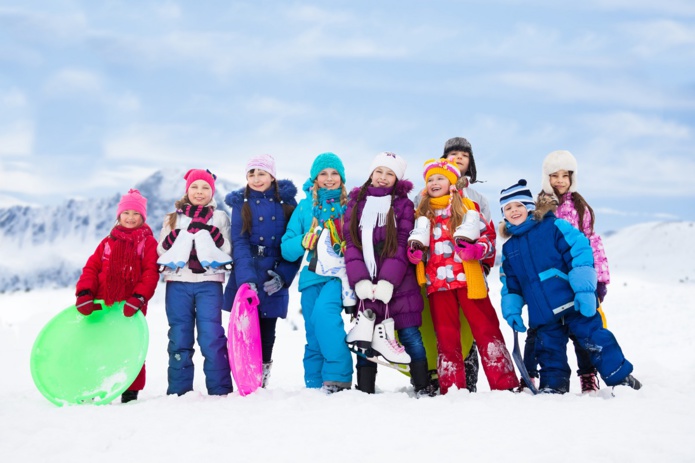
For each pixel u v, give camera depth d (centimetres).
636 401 407
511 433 342
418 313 498
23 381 695
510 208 506
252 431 367
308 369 529
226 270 545
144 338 504
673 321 1220
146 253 532
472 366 528
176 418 403
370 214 504
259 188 561
